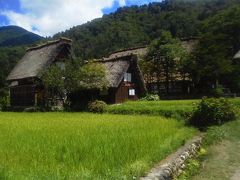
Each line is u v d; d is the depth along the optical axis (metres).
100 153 9.26
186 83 43.78
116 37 104.19
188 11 107.00
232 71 39.97
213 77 40.31
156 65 44.59
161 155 9.84
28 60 41.59
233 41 48.38
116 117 22.27
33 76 36.97
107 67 37.28
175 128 15.79
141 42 96.38
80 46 109.19
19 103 39.97
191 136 14.27
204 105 18.94
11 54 86.94
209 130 16.12
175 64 43.47
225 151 12.92
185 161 10.53
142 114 24.91
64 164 8.22
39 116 24.58
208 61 39.69
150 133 13.32
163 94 45.41
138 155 9.28
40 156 8.99
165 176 8.27
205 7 115.75
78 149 9.79
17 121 19.89
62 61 39.50
